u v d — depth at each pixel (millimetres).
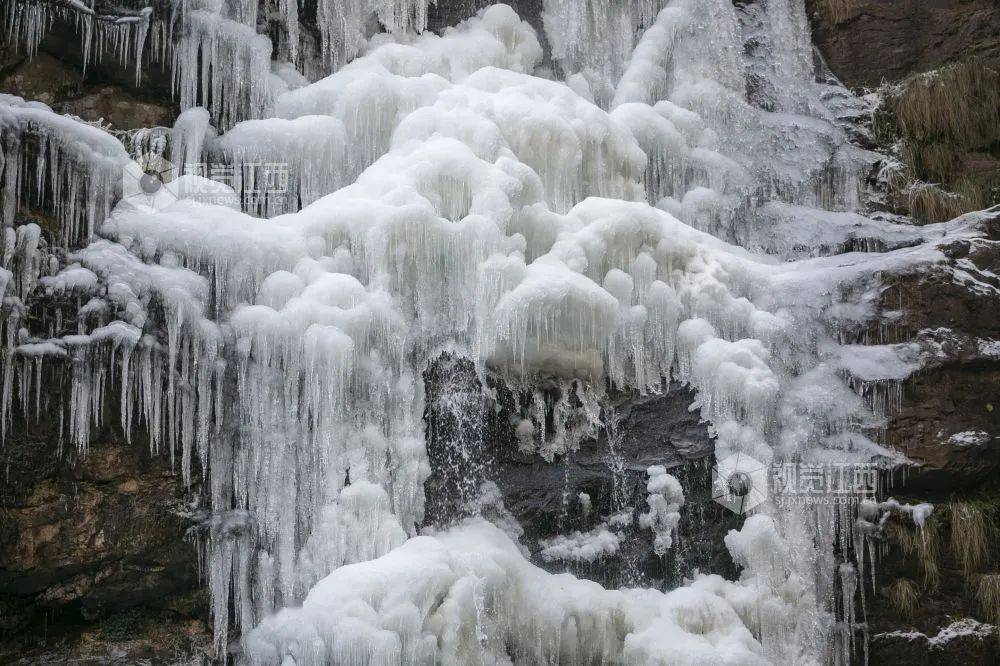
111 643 14961
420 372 16250
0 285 13922
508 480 16516
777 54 23469
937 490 18047
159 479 15000
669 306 17438
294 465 15289
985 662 17547
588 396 17094
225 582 15070
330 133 17625
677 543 16891
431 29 20641
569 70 21578
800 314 18203
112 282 14555
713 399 17359
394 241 15984
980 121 22953
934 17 23703
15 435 14180
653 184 20312
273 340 15117
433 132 17578
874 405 17844
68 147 14914
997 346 18188
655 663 15445
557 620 15414
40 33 16672
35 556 14336
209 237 15234
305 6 19594
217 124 18000
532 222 17078
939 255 18562
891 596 17578
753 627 16578
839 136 22562
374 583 13914
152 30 17391
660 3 22484
